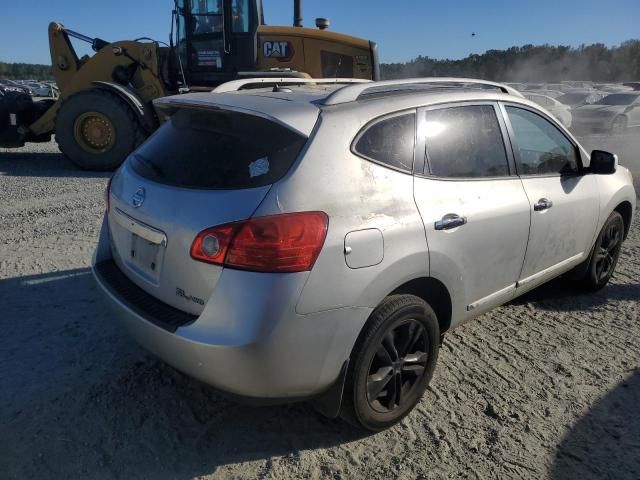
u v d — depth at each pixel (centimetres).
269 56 1062
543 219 371
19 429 289
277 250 237
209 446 283
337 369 260
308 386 255
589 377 353
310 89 336
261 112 263
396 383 293
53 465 266
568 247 412
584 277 465
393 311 274
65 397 317
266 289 236
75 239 593
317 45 1064
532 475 269
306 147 256
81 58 1170
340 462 275
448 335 404
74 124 1024
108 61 1086
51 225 645
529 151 378
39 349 365
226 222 241
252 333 235
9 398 314
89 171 1052
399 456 280
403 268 273
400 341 292
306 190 248
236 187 250
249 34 1020
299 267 239
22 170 1053
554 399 329
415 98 309
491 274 338
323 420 306
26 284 468
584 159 427
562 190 394
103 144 1034
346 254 252
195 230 247
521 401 326
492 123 351
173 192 266
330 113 271
